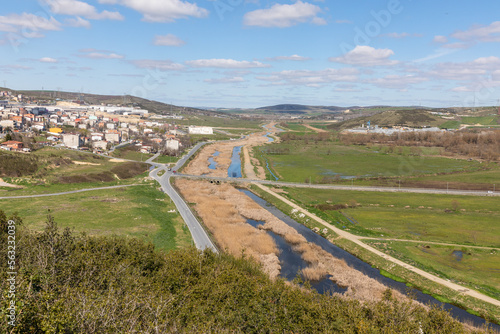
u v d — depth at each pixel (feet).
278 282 173.99
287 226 338.13
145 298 127.34
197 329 118.11
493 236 304.91
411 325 135.03
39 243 163.84
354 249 282.15
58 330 94.07
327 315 139.54
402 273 239.50
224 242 281.33
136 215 334.44
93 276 145.79
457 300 204.54
